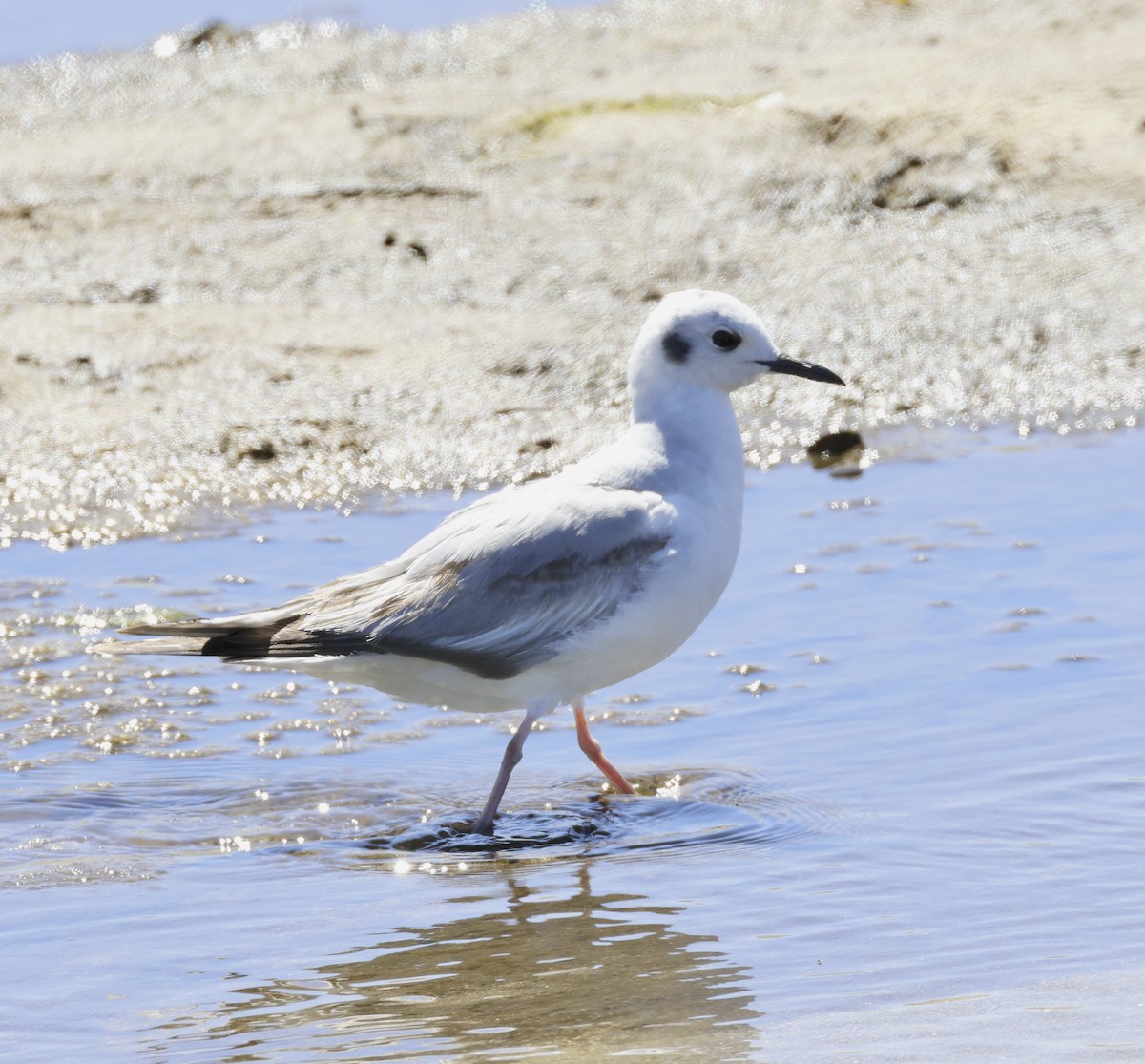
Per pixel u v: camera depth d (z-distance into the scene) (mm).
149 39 29312
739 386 10023
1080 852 8766
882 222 20062
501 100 24875
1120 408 15875
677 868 8789
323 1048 7012
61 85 27344
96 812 9539
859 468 14930
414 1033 7117
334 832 9352
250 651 9414
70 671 11484
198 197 21812
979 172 20672
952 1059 6840
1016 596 12070
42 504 14359
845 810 9367
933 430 15695
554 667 9570
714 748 10273
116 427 15703
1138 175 20250
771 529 13594
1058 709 10406
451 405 16078
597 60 26750
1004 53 24219
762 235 19938
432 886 8633
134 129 24953
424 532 13648
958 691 10727
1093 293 18047
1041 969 7621
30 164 23500
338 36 29141
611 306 18219
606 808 9602
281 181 22188
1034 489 14172
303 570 12922
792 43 26547
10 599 12570
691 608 9766
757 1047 6973
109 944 7988
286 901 8453
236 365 16938
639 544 9547
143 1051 7012
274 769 10156
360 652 9398
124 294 18750
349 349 17344
